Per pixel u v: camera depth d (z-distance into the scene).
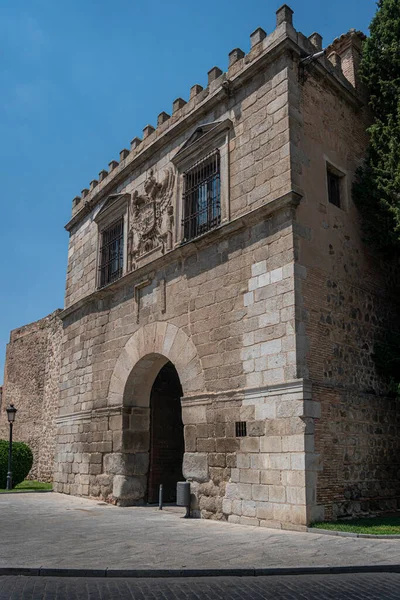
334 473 11.84
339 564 7.78
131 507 16.23
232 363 13.36
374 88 15.80
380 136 15.05
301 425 11.43
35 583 7.12
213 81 15.84
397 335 14.44
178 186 16.50
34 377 31.27
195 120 16.31
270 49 13.87
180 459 18.27
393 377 14.18
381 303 14.84
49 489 22.31
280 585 6.93
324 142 14.23
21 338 33.53
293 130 13.31
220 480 13.05
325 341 12.65
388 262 15.52
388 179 14.73
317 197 13.51
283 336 12.21
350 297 13.77
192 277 15.16
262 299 12.91
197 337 14.60
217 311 14.12
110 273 19.83
